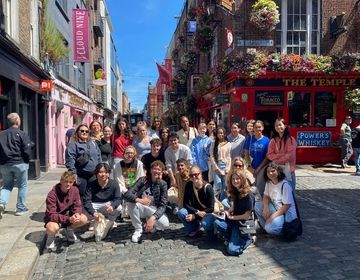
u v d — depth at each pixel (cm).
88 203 657
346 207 844
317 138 1683
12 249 581
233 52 1675
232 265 525
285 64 1583
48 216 611
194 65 2792
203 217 626
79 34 2336
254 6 1600
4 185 772
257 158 767
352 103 1595
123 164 740
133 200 644
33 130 1460
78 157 687
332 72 1614
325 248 576
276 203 626
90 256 587
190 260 551
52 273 529
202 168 863
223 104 1900
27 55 1334
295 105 1673
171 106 4059
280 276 480
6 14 1170
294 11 1689
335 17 1672
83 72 2853
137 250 605
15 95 1170
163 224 669
